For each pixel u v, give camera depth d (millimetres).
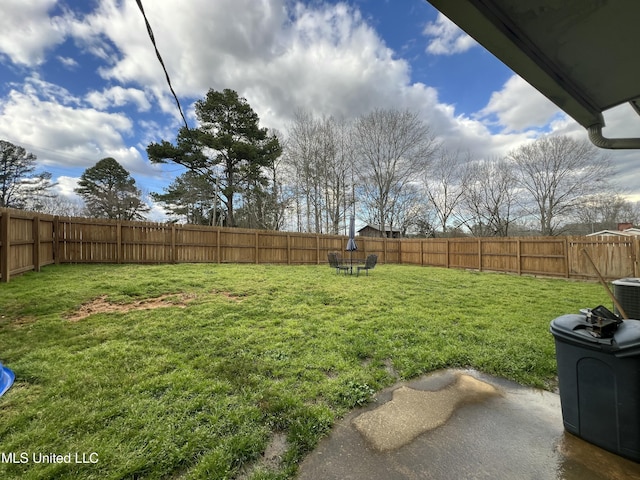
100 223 8516
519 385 2654
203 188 20844
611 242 8375
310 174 22016
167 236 9656
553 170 20219
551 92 2367
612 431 1737
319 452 1771
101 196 24812
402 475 1603
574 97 2430
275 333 3699
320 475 1592
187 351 3098
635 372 1648
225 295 5676
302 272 9539
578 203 19516
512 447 1835
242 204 23000
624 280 2967
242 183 21812
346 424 2057
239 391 2359
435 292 6684
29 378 2445
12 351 2961
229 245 10977
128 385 2371
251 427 1927
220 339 3426
